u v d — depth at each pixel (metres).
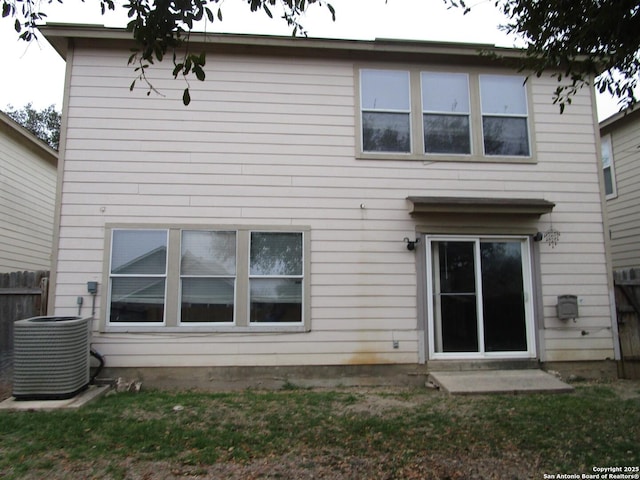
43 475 3.57
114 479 3.51
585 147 7.73
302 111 7.37
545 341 7.23
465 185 7.47
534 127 7.71
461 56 7.64
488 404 5.62
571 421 4.87
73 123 6.99
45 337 5.61
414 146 7.47
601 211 7.60
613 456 3.92
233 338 6.86
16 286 7.99
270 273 7.06
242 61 7.38
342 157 7.34
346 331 7.00
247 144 7.23
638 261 10.94
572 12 4.02
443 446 4.18
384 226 7.25
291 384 6.82
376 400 5.89
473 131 7.61
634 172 11.12
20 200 11.63
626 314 7.45
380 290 7.11
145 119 7.11
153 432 4.50
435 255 7.32
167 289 6.84
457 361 7.05
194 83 7.25
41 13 3.75
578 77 4.48
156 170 7.04
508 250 7.44
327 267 7.10
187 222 7.00
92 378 6.52
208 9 3.42
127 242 6.91
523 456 3.94
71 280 6.72
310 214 7.18
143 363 6.70
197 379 6.74
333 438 4.41
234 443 4.25
